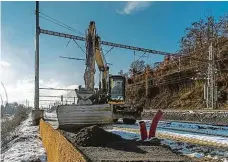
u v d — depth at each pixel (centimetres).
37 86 3456
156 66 7131
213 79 4216
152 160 1070
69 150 653
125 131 2242
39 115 3438
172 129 2370
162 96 6125
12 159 1466
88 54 2622
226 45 5138
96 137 1516
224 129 2297
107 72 2894
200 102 4853
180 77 5734
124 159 1102
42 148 1731
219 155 1168
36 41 3447
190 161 1061
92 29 2659
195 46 6488
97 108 2212
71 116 2192
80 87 2423
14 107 6681
